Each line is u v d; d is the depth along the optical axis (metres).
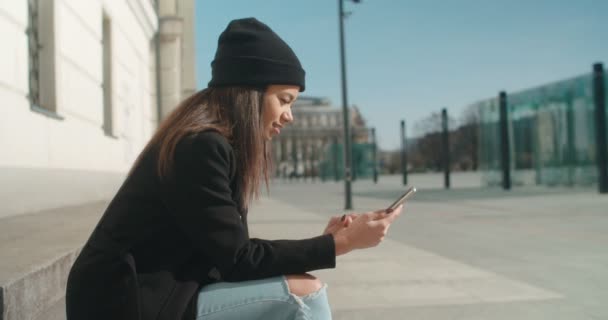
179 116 1.67
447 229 9.34
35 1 7.08
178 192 1.51
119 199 1.58
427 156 89.06
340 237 1.69
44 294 2.73
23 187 6.20
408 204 15.64
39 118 6.70
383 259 6.38
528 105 23.66
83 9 8.71
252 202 1.79
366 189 28.95
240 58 1.70
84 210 7.00
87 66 9.02
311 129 117.25
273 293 1.56
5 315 2.18
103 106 10.67
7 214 5.78
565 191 20.11
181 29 17.86
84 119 8.82
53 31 7.25
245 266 1.54
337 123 117.81
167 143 1.55
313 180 58.62
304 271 1.62
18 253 3.23
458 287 4.88
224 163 1.56
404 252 6.89
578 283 5.02
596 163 19.81
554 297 4.48
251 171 1.69
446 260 6.30
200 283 1.63
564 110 21.48
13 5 5.91
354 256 6.61
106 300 1.49
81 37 8.65
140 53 14.49
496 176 26.05
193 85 19.72
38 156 6.70
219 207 1.52
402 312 4.04
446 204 15.36
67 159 7.93
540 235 8.38
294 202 17.91
